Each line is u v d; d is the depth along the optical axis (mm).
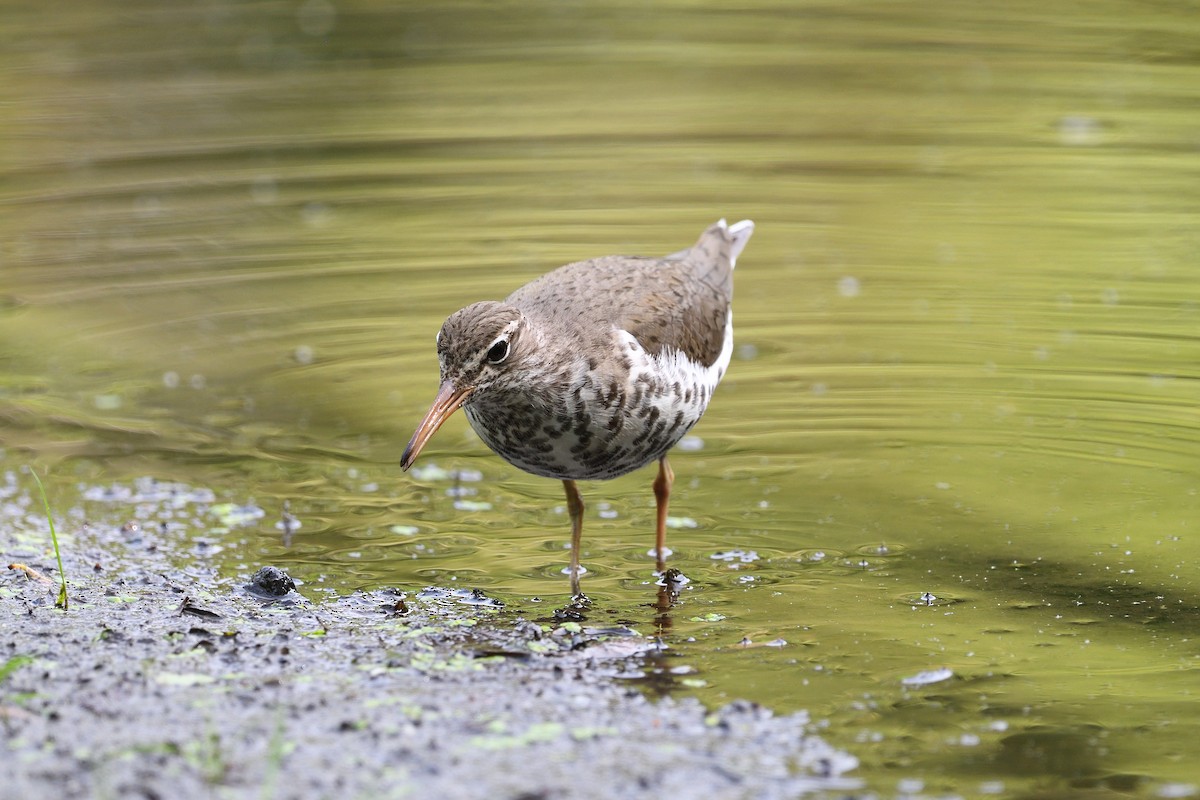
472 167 21438
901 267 17688
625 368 10273
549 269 17594
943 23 28109
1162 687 8773
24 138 22406
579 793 7137
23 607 9688
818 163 21516
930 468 12805
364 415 14297
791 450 13273
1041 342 15539
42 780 7105
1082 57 25797
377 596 10164
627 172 21203
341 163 21594
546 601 10148
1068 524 11617
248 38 27719
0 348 15633
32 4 29000
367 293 17156
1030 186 20344
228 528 11602
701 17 29312
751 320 16297
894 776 7504
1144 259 17766
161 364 15422
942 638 9508
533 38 27953
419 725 7844
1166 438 13320
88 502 12078
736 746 7750
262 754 7457
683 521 11844
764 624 9703
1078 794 7410
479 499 12430
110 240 18812
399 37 28016
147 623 9430
